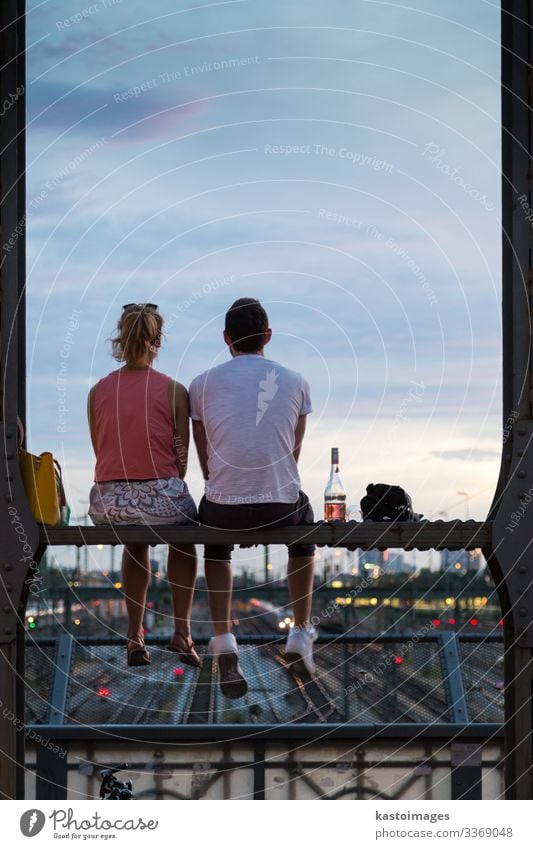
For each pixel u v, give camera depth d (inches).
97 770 208.4
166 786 208.5
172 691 222.1
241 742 211.0
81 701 219.5
